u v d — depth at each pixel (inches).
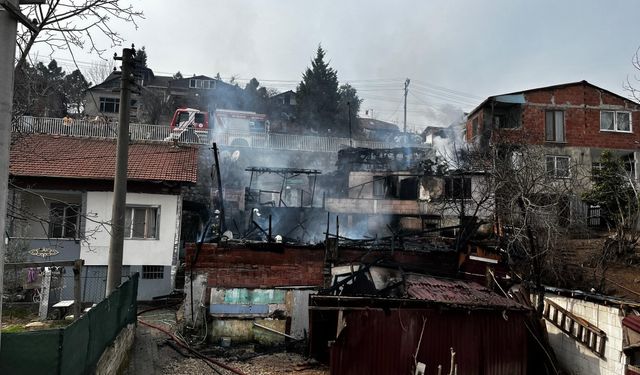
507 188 593.0
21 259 674.2
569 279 601.3
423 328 449.7
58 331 236.5
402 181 1074.7
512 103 1167.6
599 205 864.9
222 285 591.8
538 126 1162.0
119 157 474.9
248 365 498.3
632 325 390.3
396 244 681.0
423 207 1002.1
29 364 229.5
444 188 1005.8
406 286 497.0
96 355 319.3
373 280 541.0
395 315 446.6
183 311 596.4
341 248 605.3
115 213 471.8
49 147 852.6
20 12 200.7
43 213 764.6
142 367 458.6
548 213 573.0
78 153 848.9
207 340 574.9
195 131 1263.5
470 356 457.7
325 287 581.6
